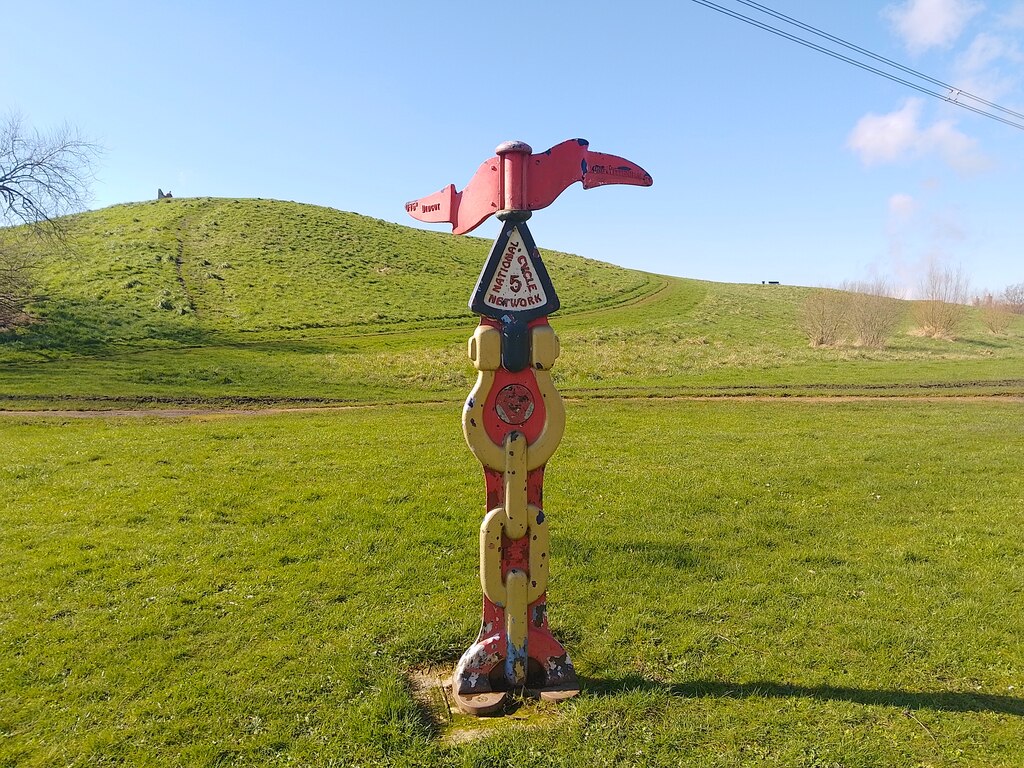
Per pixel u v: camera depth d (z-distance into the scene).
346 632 5.02
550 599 5.62
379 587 5.86
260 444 12.29
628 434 13.62
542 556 4.20
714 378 24.58
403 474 9.88
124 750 3.70
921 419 15.73
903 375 25.08
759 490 9.00
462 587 5.90
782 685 4.29
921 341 36.62
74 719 3.96
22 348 26.48
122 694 4.21
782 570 6.20
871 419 15.76
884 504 8.34
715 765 3.50
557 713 4.01
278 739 3.77
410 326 36.97
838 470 10.12
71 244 42.16
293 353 28.56
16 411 16.94
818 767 3.49
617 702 4.05
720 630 5.05
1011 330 41.50
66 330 29.56
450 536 7.18
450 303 43.12
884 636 4.88
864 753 3.58
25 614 5.30
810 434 13.57
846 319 34.31
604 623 5.18
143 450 11.53
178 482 9.26
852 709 3.99
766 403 18.81
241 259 46.50
